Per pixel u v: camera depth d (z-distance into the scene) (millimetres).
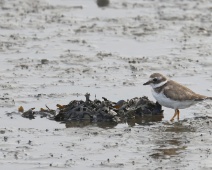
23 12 25750
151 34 22922
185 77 18422
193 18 25172
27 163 12484
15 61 19594
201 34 22984
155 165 12352
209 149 13180
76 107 15383
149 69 19125
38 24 24031
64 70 18875
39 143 13523
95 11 26250
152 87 15477
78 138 13844
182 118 15391
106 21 24656
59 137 13914
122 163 12453
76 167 12312
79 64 19469
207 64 19641
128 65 19438
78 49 21000
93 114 15289
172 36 22688
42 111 15570
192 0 28406
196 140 13727
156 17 25297
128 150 13133
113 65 19422
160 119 15398
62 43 21656
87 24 24203
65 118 15320
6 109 15781
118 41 22031
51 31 23125
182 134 14117
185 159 12656
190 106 15664
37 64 19375
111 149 13180
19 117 15297
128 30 23359
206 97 15195
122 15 25625
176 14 25797
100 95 16875
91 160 12625
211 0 28375
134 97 16656
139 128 14609
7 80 17875
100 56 20281
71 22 24438
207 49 21203
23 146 13328
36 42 21703
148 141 13656
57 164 12438
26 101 16344
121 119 15336
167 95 15141
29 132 14234
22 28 23438
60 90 17203
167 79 15445
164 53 20750
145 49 21172
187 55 20516
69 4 27344
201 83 17906
